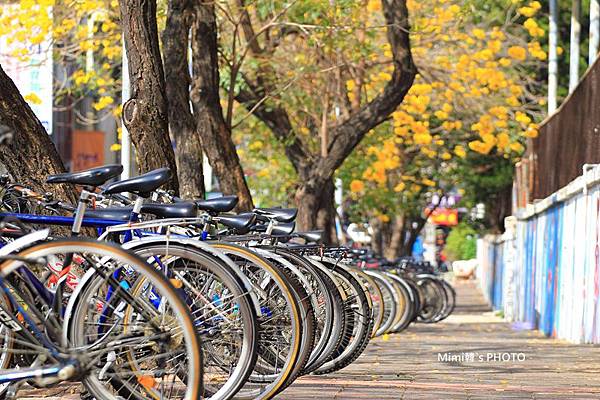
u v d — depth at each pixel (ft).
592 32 137.39
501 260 208.03
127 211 42.09
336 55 131.95
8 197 45.09
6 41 115.75
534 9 133.90
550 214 136.36
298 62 132.26
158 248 40.50
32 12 113.60
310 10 113.80
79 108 190.29
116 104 133.08
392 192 188.96
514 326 154.81
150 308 38.29
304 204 131.54
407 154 207.62
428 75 142.51
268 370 45.06
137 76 73.72
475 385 59.82
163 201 48.52
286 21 121.49
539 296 144.66
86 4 114.83
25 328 38.09
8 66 118.52
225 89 126.00
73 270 39.55
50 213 46.80
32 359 38.73
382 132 153.69
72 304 38.45
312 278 53.42
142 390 39.32
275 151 151.64
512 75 169.48
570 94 120.67
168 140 74.64
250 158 165.17
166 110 74.43
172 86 87.86
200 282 41.42
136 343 38.19
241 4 114.93
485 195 245.45
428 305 148.25
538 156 155.22
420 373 67.46
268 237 51.08
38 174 61.57
